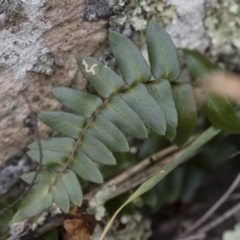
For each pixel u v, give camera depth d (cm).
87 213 75
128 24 75
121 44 72
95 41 75
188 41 80
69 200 72
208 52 81
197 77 78
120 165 80
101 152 72
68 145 72
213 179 90
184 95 74
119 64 72
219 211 89
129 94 72
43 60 74
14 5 70
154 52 73
